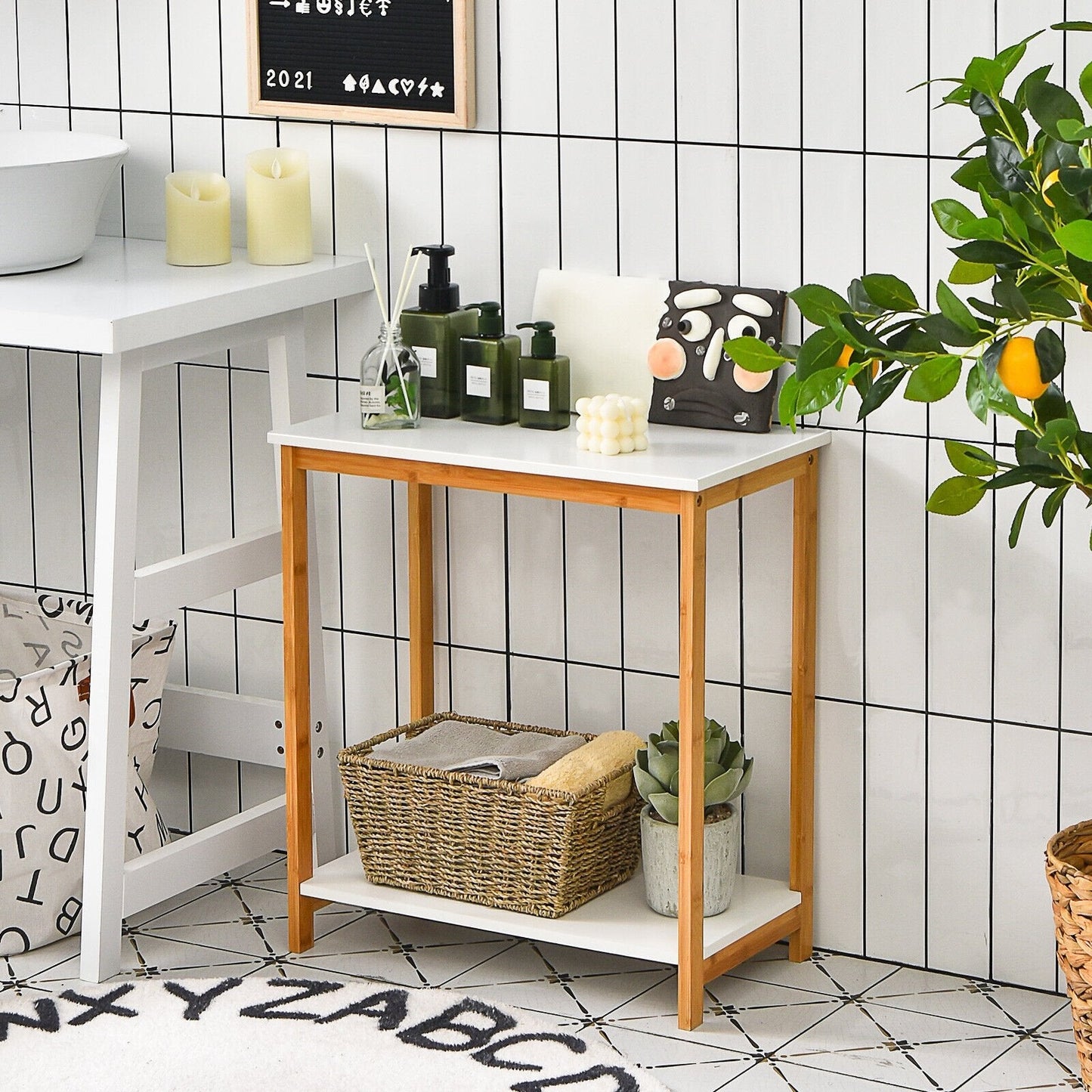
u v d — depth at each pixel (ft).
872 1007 7.46
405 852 7.76
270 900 8.65
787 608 7.80
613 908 7.58
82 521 9.48
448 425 7.73
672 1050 7.07
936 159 7.07
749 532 7.81
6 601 9.15
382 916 8.48
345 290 8.36
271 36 8.34
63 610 9.04
